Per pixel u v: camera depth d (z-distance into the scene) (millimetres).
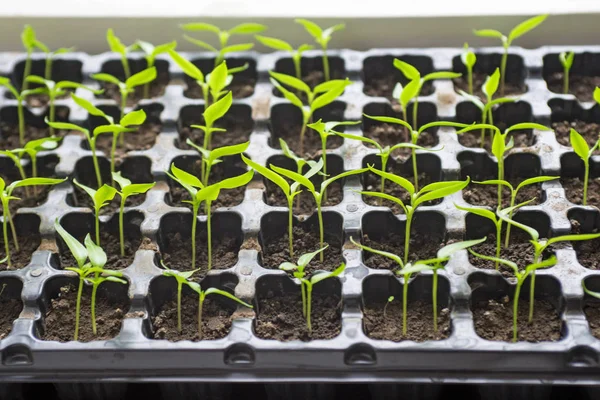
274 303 523
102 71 641
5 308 529
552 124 602
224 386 510
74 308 524
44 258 536
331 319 516
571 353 488
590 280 513
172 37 661
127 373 500
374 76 641
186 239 555
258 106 607
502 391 500
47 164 591
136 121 544
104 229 557
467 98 591
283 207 554
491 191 567
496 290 519
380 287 522
